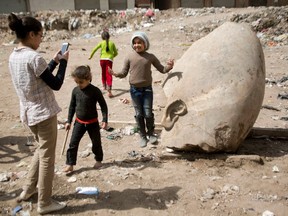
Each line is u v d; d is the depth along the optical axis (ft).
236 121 15.16
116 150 17.85
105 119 14.83
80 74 14.05
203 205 12.89
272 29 59.16
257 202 12.98
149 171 15.44
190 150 16.37
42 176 12.04
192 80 15.94
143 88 17.48
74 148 15.05
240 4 98.53
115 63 40.93
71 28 80.74
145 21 76.84
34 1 99.55
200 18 71.92
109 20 80.84
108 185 14.37
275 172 15.08
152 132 18.42
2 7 99.30
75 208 12.89
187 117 15.75
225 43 16.38
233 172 15.14
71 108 15.03
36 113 11.44
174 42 55.11
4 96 28.73
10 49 53.83
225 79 15.49
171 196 13.51
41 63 10.96
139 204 13.05
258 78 15.74
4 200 13.48
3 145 18.94
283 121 21.40
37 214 12.55
